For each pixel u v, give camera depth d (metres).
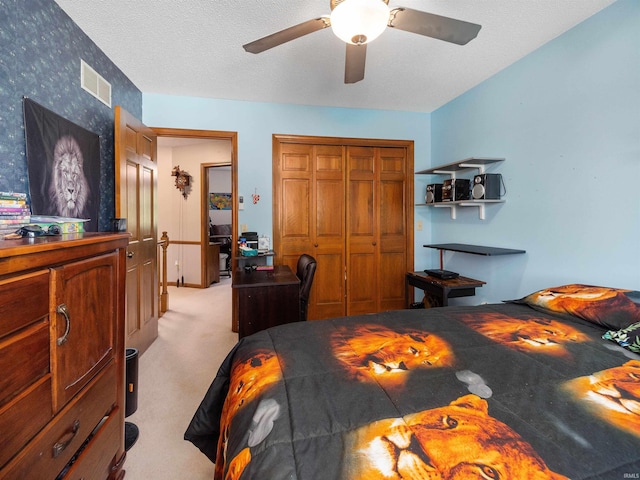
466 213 3.08
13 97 1.45
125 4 1.77
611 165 1.81
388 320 1.59
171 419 1.81
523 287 2.42
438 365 1.10
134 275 2.52
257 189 3.33
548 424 0.78
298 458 0.69
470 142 3.00
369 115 3.53
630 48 1.71
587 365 1.09
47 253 0.87
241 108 3.25
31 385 0.83
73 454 1.01
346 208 3.55
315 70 2.59
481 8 1.82
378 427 0.78
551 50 2.16
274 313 2.37
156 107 3.08
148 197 2.85
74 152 1.91
